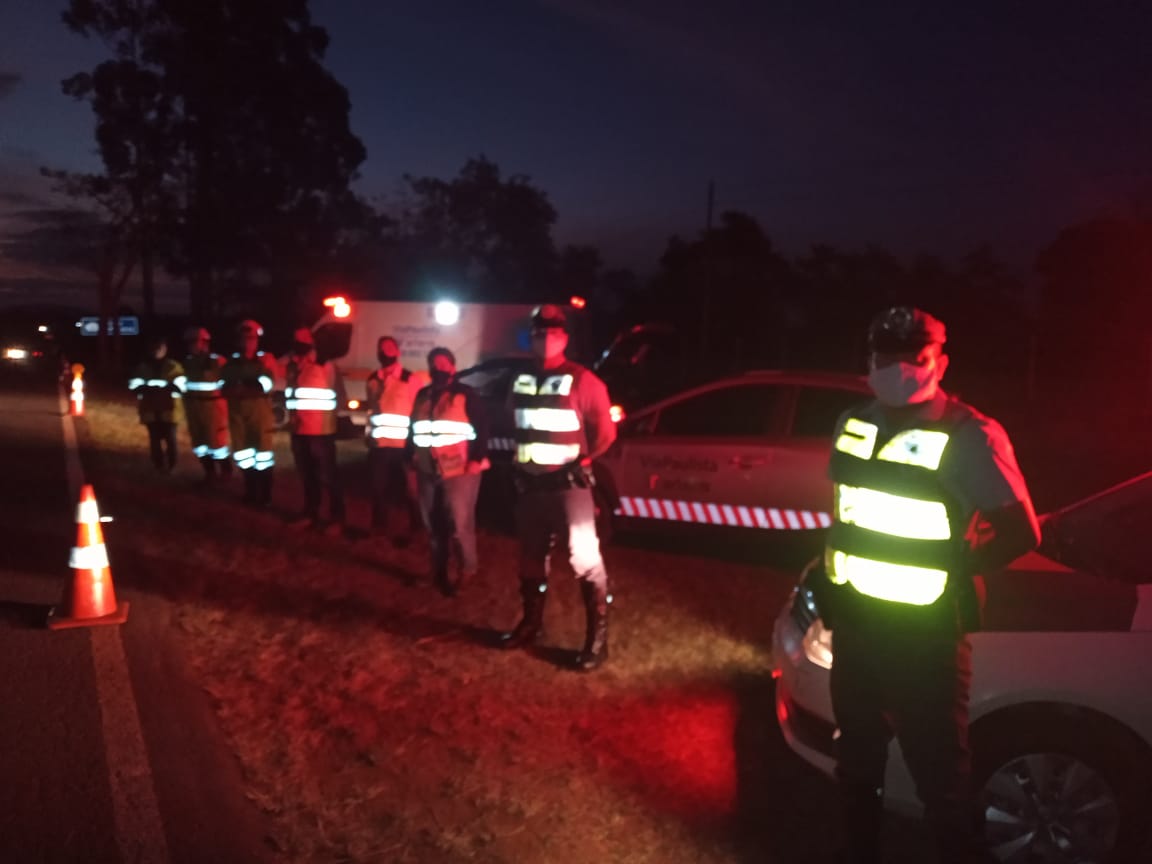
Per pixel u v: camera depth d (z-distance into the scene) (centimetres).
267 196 4150
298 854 376
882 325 315
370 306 1566
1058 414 2006
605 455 873
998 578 395
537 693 539
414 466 711
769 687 561
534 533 585
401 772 445
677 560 852
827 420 805
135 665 548
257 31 4053
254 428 1000
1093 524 457
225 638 601
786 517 803
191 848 374
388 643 606
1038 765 362
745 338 3488
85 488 620
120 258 4200
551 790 435
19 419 1780
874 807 340
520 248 5450
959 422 309
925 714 313
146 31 3931
